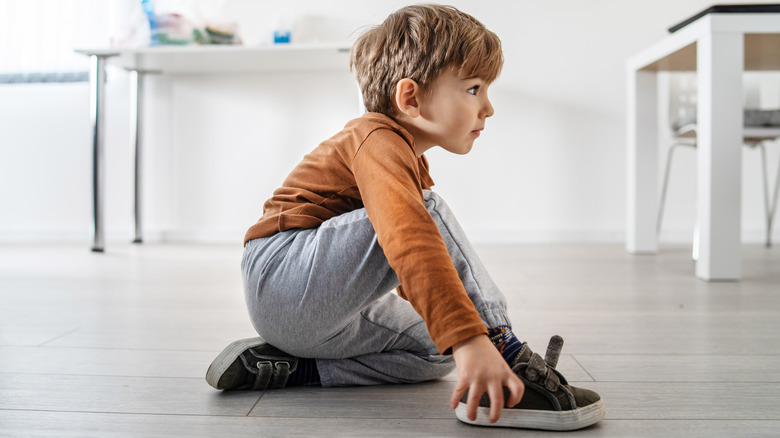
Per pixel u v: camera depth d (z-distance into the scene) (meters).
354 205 0.82
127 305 1.54
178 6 2.83
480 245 3.03
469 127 0.79
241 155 3.27
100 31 3.21
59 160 3.29
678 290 1.73
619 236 3.17
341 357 0.86
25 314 1.42
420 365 0.88
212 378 0.84
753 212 3.09
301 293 0.77
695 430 0.71
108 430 0.71
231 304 1.55
